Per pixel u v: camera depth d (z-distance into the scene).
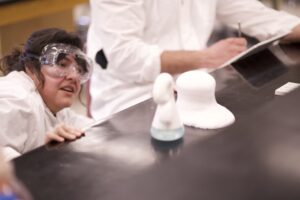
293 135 0.98
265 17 1.93
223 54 1.63
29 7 3.01
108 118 1.13
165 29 1.82
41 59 1.41
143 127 1.07
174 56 1.65
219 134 1.00
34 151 0.98
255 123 1.04
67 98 1.46
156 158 0.92
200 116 1.04
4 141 1.26
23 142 1.29
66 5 3.23
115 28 1.67
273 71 1.42
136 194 0.81
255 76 1.37
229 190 0.81
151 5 1.76
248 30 1.97
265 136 0.98
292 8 4.37
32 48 1.43
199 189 0.81
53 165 0.92
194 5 1.86
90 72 1.51
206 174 0.86
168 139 0.98
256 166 0.87
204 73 1.09
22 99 1.30
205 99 1.05
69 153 0.96
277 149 0.93
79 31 3.50
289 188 0.81
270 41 1.61
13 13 2.94
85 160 0.93
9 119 1.27
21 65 1.46
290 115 1.07
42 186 0.85
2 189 0.60
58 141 1.01
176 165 0.89
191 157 0.92
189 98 1.06
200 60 1.63
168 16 1.80
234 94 1.22
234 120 1.06
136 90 1.74
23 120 1.29
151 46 1.69
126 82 1.76
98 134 1.04
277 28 1.86
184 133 1.01
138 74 1.68
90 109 1.90
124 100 1.75
